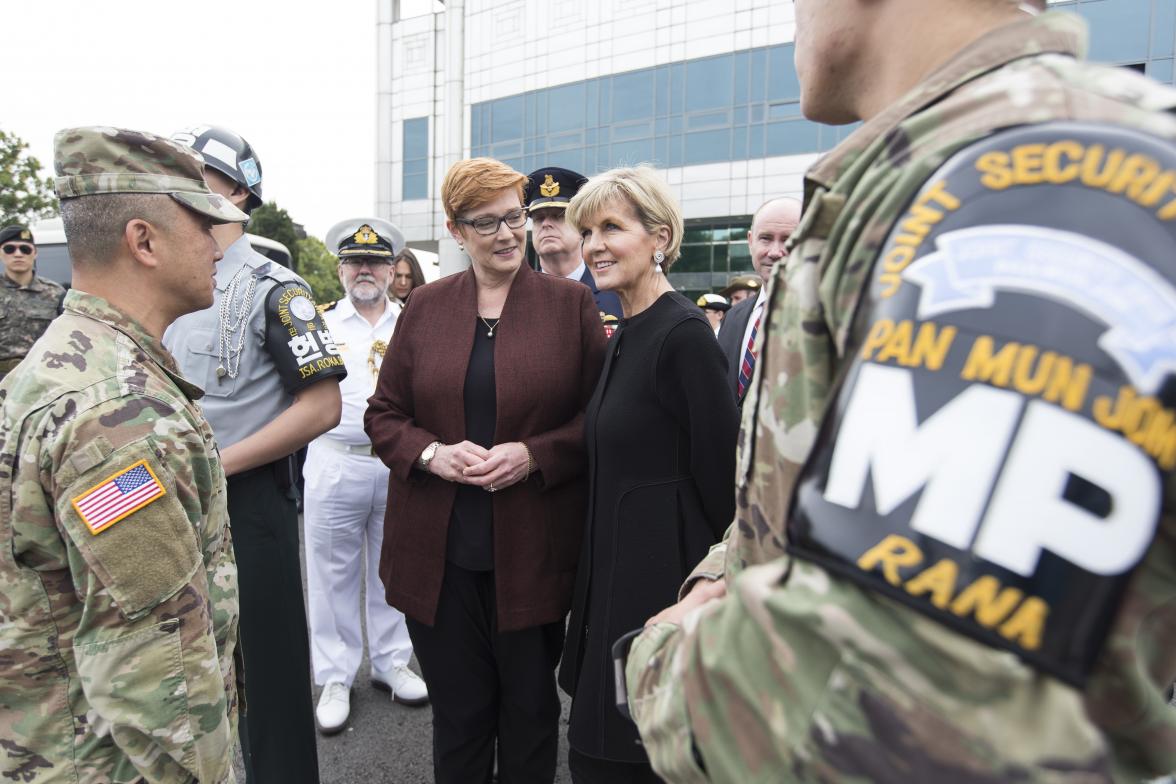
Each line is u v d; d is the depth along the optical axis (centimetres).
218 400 190
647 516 165
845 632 40
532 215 343
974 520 37
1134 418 36
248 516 189
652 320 171
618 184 175
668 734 53
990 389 39
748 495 68
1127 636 42
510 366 190
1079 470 36
